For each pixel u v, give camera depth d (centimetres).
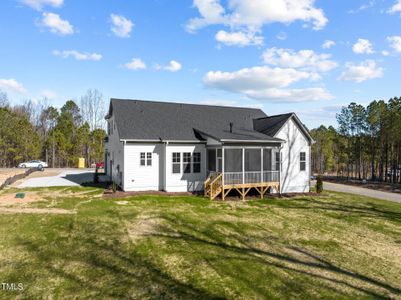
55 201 1446
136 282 624
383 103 3253
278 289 616
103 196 1612
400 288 654
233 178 1727
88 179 2428
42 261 721
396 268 772
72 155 4650
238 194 1844
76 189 1848
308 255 839
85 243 857
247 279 657
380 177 3375
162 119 2038
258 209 1452
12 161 4172
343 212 1438
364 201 1767
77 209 1284
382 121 3112
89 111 5403
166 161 1831
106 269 686
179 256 781
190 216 1235
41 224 1034
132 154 1789
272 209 1463
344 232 1092
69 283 612
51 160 4650
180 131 1953
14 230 959
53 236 910
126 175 1777
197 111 2256
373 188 2552
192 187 1906
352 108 3588
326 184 2855
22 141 4116
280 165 1884
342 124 3700
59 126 4706
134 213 1243
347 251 888
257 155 1989
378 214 1417
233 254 816
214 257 784
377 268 767
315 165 5091
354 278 696
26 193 1673
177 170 1866
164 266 712
